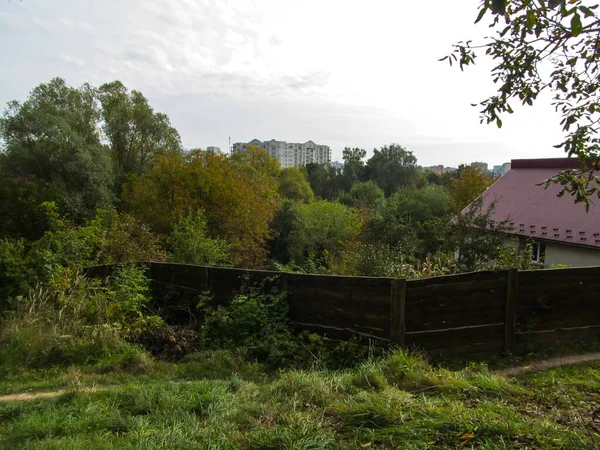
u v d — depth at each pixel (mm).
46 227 26578
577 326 5941
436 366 5086
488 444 2777
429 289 5270
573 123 3283
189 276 8125
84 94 40969
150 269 8945
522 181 23031
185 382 4746
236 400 3920
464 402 3676
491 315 5543
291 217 38219
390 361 4570
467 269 9688
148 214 26938
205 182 26516
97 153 32969
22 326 6371
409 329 5207
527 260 9320
